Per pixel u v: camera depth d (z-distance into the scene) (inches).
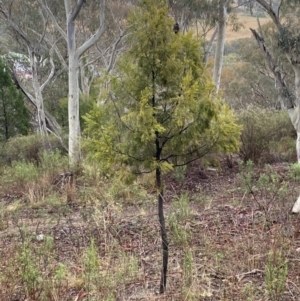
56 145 624.4
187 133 145.3
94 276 162.6
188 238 209.2
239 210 263.0
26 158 547.8
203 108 141.5
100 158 146.9
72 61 508.1
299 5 488.1
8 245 220.1
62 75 999.0
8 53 868.6
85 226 255.6
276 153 446.3
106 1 808.3
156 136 147.8
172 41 148.2
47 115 749.3
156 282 169.3
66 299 154.9
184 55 150.6
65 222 275.9
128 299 155.8
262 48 445.4
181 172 364.2
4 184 399.5
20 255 186.1
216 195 324.5
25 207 334.0
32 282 157.5
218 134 147.3
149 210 294.8
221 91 151.9
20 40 828.0
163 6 150.2
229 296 148.3
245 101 1301.7
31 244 210.5
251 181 341.4
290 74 882.1
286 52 426.9
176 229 211.3
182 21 619.2
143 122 139.8
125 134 146.3
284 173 368.5
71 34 505.4
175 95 146.9
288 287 156.1
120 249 204.8
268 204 242.4
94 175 360.5
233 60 1549.0
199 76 148.7
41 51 863.1
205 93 144.3
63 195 349.4
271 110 546.3
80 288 163.2
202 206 293.6
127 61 150.6
